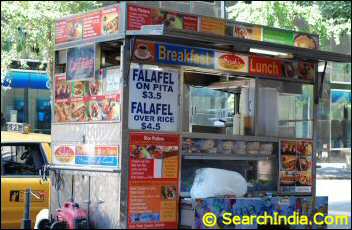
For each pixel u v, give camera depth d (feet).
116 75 22.08
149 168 22.08
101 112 22.54
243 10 51.47
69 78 24.06
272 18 50.31
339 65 89.30
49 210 24.62
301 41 27.07
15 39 42.14
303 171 26.68
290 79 26.63
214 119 24.54
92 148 22.75
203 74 24.14
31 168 28.55
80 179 23.15
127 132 21.68
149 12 22.43
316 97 27.37
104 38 22.49
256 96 25.80
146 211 21.89
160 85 22.61
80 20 23.67
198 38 21.53
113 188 21.72
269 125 26.12
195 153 23.59
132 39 21.83
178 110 23.03
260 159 25.67
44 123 70.90
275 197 24.23
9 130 31.42
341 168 81.05
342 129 89.81
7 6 41.88
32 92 69.92
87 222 22.45
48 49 41.24
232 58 24.68
